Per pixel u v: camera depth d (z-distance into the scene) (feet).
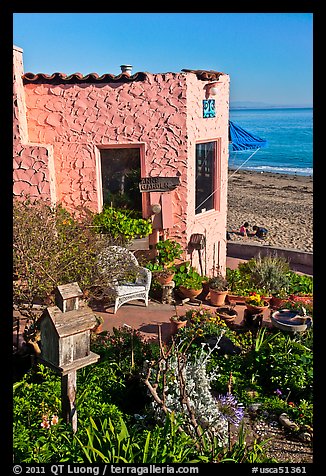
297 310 26.22
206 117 32.60
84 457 12.24
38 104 30.76
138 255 32.22
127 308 28.96
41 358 14.12
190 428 14.85
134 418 16.07
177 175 31.60
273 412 18.74
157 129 31.01
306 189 105.19
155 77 30.42
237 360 21.88
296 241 55.88
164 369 15.55
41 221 19.48
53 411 14.62
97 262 20.52
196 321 24.25
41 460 12.12
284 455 16.29
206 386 17.11
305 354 21.33
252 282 33.58
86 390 16.19
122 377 18.01
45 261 18.34
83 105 30.68
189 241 32.58
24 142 30.22
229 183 115.96
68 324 13.32
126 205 32.40
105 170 32.01
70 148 31.17
